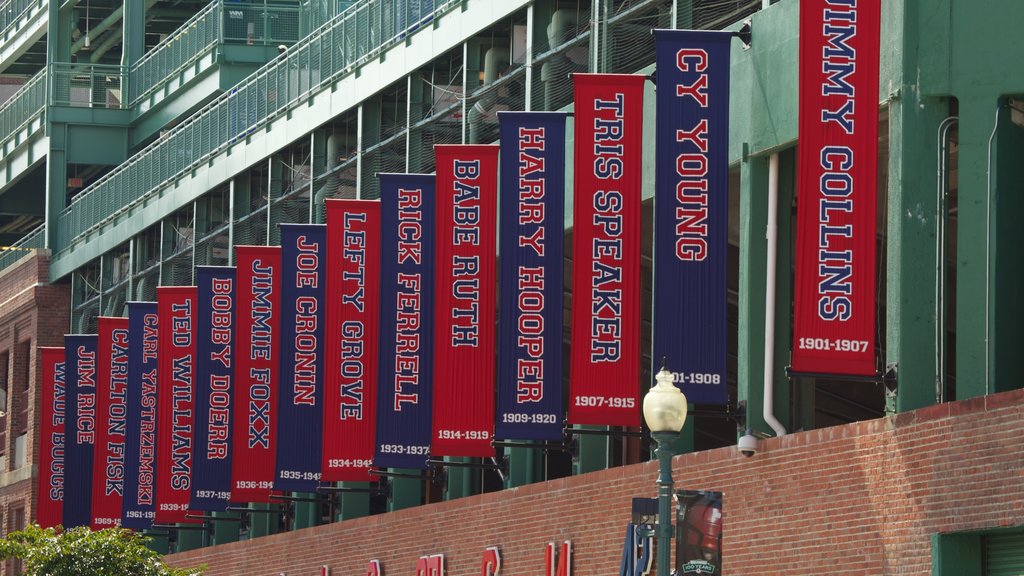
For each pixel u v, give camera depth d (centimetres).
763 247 4862
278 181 8256
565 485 5362
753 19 4903
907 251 4244
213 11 10075
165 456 8150
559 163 5350
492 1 6488
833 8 4272
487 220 5725
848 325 4212
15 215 12875
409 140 7044
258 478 7331
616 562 5044
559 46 6109
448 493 6694
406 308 6116
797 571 4303
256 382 7362
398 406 6081
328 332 6531
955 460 3841
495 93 6538
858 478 4134
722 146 4778
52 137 11250
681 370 4753
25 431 11206
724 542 4588
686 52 4800
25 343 11412
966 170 4222
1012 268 4203
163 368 8188
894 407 4216
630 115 5066
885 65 4362
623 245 5031
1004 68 4212
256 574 7575
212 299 7850
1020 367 4181
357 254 6581
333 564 6900
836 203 4238
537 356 5288
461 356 5669
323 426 6556
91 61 12406
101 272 10419
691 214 4775
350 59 7556
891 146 4331
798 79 4506
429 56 6919
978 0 4241
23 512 11100
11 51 12762
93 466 9406
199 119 9056
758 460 4484
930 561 3881
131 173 9931
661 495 3628
